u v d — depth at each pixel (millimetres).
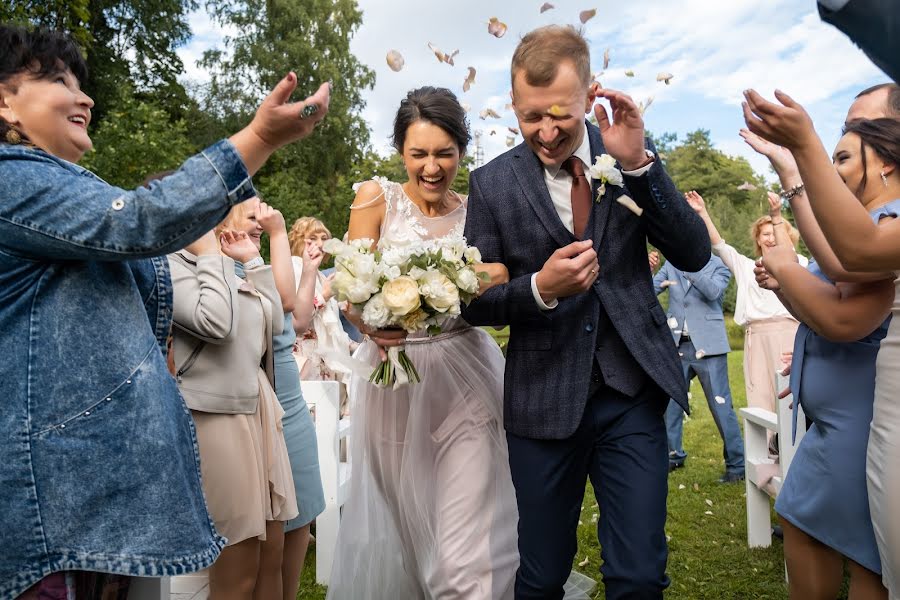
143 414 1530
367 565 3150
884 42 917
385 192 3139
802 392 2461
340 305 2650
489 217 2564
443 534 2766
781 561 3881
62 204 1433
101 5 20078
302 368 4590
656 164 2230
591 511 4914
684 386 2324
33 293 1483
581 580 3287
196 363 2418
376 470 3102
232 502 2412
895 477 1829
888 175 2129
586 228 2369
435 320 2521
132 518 1487
